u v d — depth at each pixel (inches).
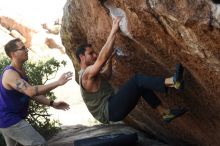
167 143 262.4
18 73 187.3
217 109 179.0
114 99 162.9
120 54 190.7
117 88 229.1
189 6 123.5
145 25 151.9
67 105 209.6
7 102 188.1
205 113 190.4
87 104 171.3
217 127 194.1
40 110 308.8
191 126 213.5
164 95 198.4
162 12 132.2
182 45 144.6
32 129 194.5
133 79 160.1
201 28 125.7
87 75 163.2
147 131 270.2
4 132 194.7
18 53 187.2
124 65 199.5
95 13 187.0
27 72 301.7
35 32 694.5
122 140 209.8
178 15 128.0
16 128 190.5
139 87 159.5
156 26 147.0
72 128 315.0
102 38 197.6
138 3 142.6
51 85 177.9
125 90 160.4
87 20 206.5
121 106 161.0
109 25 180.2
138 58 186.2
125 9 155.4
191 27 128.5
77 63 266.5
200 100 182.7
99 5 174.7
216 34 124.5
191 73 164.6
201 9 121.6
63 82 177.9
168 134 246.7
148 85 156.8
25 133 192.1
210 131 203.2
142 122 260.4
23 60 189.8
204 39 130.6
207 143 219.1
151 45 164.2
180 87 152.9
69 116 446.6
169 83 152.6
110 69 185.5
